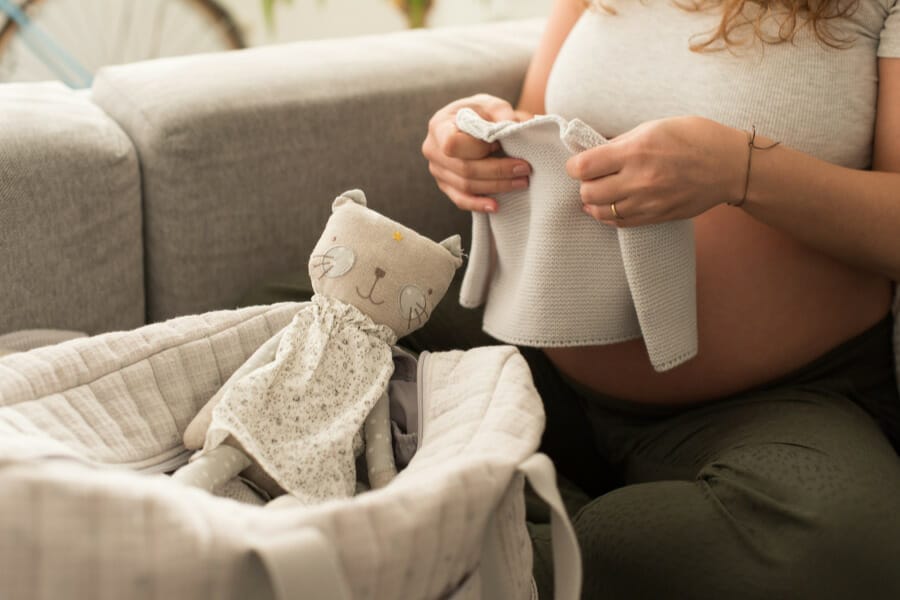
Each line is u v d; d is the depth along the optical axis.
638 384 1.01
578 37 1.07
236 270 1.13
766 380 0.97
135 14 1.73
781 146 0.86
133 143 1.08
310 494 0.67
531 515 0.95
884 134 0.91
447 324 1.12
